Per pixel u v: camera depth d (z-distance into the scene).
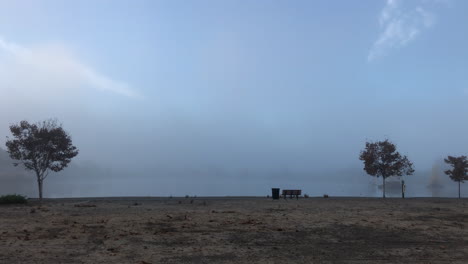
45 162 34.78
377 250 11.46
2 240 12.34
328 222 16.52
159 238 12.88
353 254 10.94
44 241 12.24
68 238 12.78
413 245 12.21
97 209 22.69
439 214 19.89
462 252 11.25
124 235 13.35
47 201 31.83
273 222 16.47
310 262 9.99
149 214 19.53
